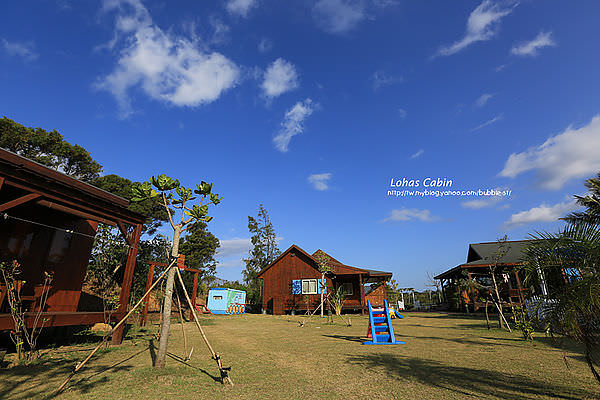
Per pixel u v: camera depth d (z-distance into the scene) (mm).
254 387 4586
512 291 18859
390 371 5516
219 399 4047
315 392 4348
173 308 18828
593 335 3627
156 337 10047
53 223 9734
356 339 10070
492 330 11727
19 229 8727
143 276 18875
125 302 8836
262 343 9133
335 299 21297
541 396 3953
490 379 4832
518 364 5879
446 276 27094
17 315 6453
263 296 25953
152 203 22562
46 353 6781
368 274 24922
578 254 3877
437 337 10094
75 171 24078
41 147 21797
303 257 25734
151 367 5652
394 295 30141
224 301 25656
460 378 4926
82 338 9156
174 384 4652
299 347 8383
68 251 10148
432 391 4285
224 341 9453
